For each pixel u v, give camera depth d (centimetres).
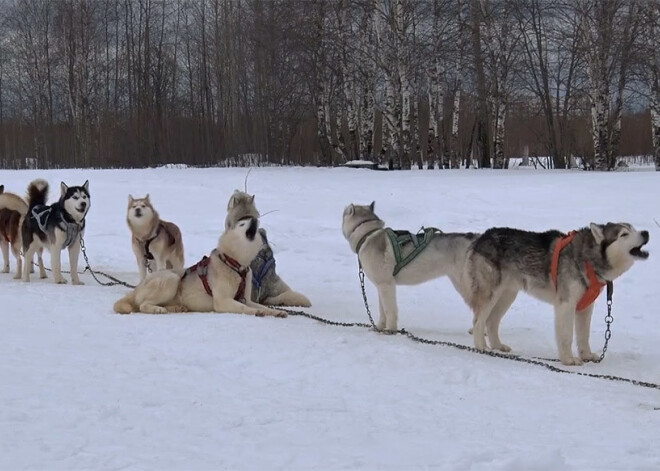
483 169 3403
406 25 3300
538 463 401
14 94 5981
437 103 3669
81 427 454
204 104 4775
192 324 795
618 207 1731
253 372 613
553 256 739
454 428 481
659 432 480
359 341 738
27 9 5762
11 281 1164
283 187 2298
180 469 389
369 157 3728
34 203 1187
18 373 575
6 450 411
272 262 993
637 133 5888
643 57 3281
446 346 755
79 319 823
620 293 1054
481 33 3641
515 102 5012
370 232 834
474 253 778
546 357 757
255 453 419
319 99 4019
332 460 409
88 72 5306
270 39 4069
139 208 1070
